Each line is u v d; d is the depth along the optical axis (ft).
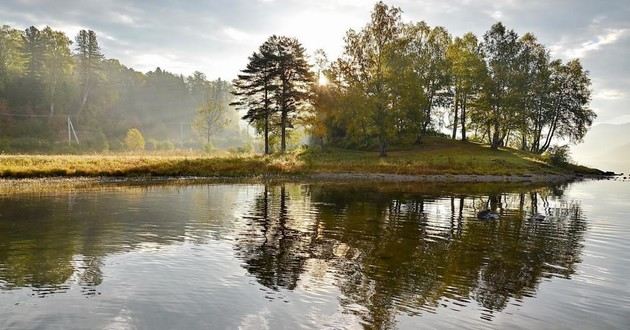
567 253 51.83
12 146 304.30
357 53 203.82
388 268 43.50
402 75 200.75
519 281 40.37
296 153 216.33
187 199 95.40
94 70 422.00
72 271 40.60
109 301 33.09
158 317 30.27
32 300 33.04
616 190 143.13
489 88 227.20
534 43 240.94
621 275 43.04
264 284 37.65
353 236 58.90
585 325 30.73
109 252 47.65
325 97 232.12
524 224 71.46
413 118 218.38
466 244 55.67
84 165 151.84
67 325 28.71
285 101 223.10
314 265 43.96
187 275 39.81
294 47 222.89
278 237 57.11
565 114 253.03
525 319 31.55
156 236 56.13
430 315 31.71
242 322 29.71
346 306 32.96
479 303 34.45
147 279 38.47
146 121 501.15
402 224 68.90
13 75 367.86
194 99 617.21
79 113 394.11
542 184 161.79
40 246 50.06
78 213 74.13
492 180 171.12
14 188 112.27
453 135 265.95
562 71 250.57
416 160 197.36
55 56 380.17
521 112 226.17
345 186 133.49
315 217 73.82
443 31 258.16
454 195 112.98
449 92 258.16
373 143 242.37
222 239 55.16
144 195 101.81
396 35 203.41
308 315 31.12
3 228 60.54
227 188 122.72
